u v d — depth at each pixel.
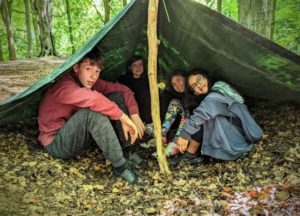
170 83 4.32
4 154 3.38
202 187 3.17
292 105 4.53
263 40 3.27
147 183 3.29
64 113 3.43
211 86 3.90
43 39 15.64
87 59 3.33
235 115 3.64
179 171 3.54
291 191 2.93
